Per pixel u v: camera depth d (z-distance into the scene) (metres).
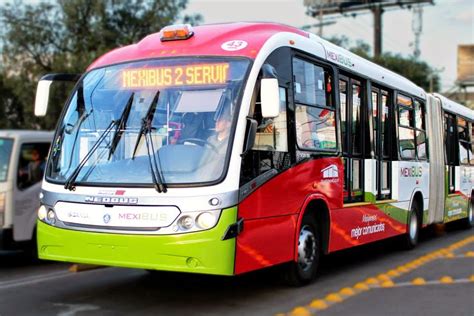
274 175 6.51
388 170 10.20
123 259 5.92
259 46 6.55
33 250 9.68
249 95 6.16
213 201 5.73
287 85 6.91
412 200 11.27
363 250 11.34
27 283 8.09
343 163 8.29
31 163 9.59
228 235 5.75
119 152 6.24
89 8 32.81
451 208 14.03
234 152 5.91
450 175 14.15
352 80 8.80
